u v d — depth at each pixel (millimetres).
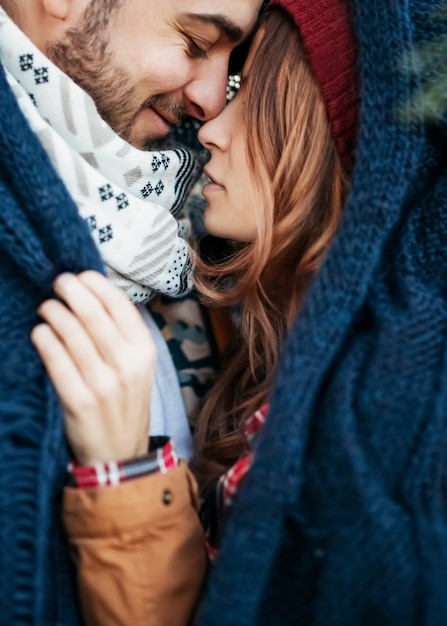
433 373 677
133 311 694
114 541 654
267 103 876
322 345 690
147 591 659
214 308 1043
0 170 702
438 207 791
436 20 799
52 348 666
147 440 715
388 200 745
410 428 654
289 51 867
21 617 598
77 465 682
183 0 888
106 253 821
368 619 598
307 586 636
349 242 737
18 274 701
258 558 615
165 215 881
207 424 939
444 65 796
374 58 788
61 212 690
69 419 676
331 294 716
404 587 586
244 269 941
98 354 676
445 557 592
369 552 600
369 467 633
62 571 678
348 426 648
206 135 919
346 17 836
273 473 632
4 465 622
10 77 779
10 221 672
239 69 1043
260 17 937
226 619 603
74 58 932
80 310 669
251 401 872
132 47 917
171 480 688
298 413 655
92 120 839
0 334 669
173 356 1013
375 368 683
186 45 928
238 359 945
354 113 845
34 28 950
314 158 863
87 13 912
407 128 764
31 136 705
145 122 979
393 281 773
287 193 874
